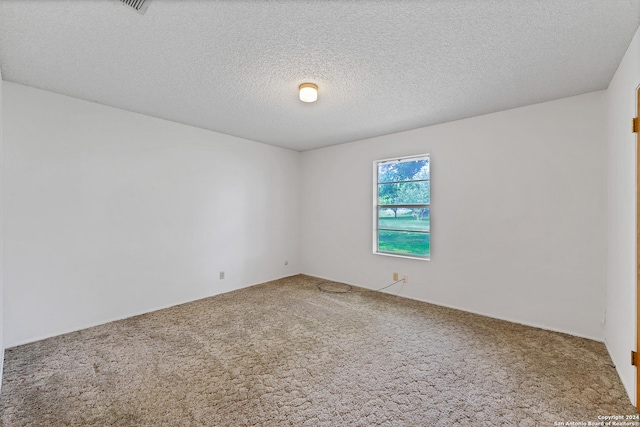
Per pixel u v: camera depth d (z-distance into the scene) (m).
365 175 4.31
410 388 1.90
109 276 3.02
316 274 4.99
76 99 2.79
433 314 3.23
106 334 2.70
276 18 1.62
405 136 3.86
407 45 1.89
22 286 2.49
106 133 2.99
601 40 1.83
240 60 2.09
